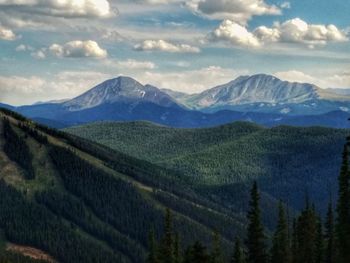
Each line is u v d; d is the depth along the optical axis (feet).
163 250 404.98
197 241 289.94
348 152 318.86
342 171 322.14
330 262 408.46
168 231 408.67
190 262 289.74
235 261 375.25
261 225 334.44
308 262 418.10
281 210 407.85
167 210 411.34
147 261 409.49
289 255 405.18
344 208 325.21
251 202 334.44
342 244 330.75
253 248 334.03
